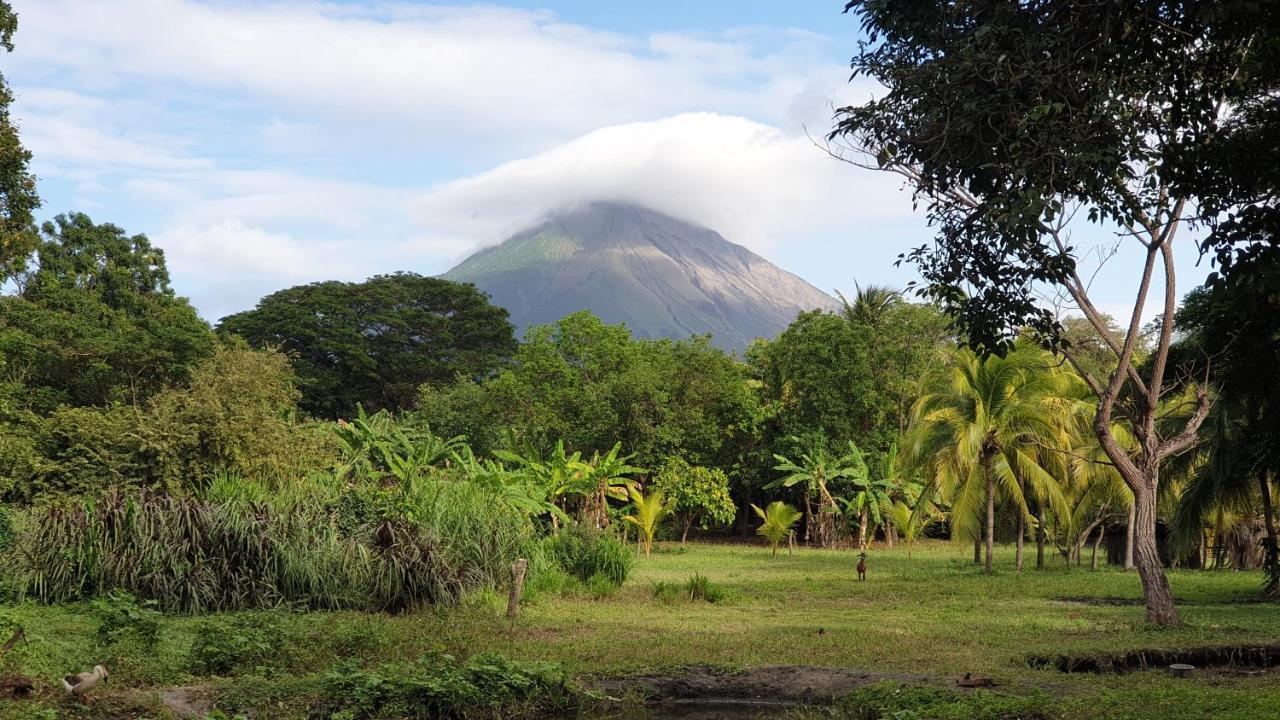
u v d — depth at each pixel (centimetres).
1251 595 2116
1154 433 1539
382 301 6216
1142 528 1520
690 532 5047
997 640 1311
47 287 3728
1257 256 983
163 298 4184
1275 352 1752
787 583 2325
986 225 1027
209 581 1426
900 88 1098
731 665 1094
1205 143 1049
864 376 4197
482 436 3953
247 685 911
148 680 939
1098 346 4012
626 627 1440
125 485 2061
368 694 879
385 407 5975
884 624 1530
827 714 930
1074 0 951
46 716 723
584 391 3869
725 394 4194
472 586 1666
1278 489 2461
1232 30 930
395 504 1847
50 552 1406
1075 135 978
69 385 3291
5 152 2056
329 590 1499
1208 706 816
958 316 1423
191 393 2542
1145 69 1016
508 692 927
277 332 5725
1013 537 4309
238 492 1666
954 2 1016
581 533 2198
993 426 2770
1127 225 1080
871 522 4197
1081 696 901
